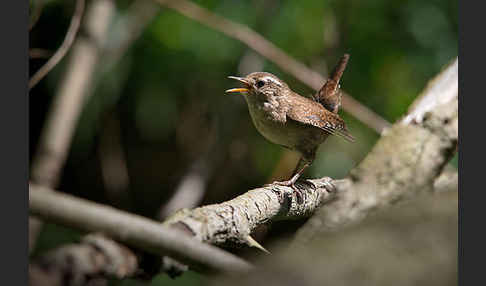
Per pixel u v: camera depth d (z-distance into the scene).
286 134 7.69
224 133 12.30
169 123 13.05
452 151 4.10
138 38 11.81
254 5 11.52
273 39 11.54
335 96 8.55
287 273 2.34
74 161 14.27
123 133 14.12
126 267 2.64
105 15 10.17
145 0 11.29
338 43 11.43
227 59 11.97
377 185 3.81
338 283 2.26
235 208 4.21
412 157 4.03
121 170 13.96
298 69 10.12
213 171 12.51
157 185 14.95
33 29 11.64
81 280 2.44
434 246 2.43
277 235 7.42
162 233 2.60
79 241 2.58
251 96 7.82
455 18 11.12
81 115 12.05
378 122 10.14
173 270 2.96
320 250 2.41
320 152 11.24
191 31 11.45
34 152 12.93
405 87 11.02
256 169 13.02
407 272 2.30
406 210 2.62
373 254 2.36
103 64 11.48
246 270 2.53
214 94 12.63
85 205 2.46
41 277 2.30
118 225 2.51
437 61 10.90
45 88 12.54
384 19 11.31
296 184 6.00
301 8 11.26
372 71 11.31
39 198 2.35
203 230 3.59
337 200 3.73
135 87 12.42
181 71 12.00
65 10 11.59
